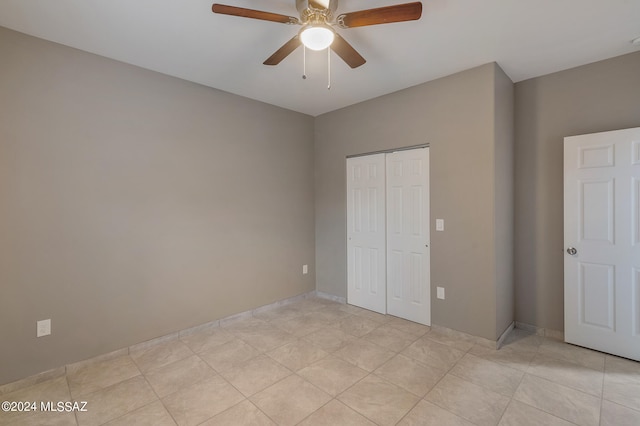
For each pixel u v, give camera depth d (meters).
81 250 2.45
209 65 2.72
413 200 3.30
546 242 2.97
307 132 4.17
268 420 1.86
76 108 2.42
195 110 3.09
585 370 2.35
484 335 2.77
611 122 2.63
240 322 3.37
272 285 3.78
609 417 1.84
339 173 3.96
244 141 3.49
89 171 2.48
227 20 2.07
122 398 2.07
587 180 2.66
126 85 2.66
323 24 1.73
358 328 3.18
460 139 2.87
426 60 2.64
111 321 2.60
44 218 2.29
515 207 3.13
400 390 2.13
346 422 1.83
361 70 2.83
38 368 2.26
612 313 2.56
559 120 2.88
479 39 2.32
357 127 3.71
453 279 2.96
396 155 3.42
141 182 2.75
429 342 2.85
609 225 2.56
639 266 2.44
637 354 2.46
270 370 2.40
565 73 2.84
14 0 1.84
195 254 3.11
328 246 4.14
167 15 2.01
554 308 2.94
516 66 2.77
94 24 2.11
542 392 2.09
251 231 3.57
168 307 2.92
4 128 2.13
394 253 3.48
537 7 1.94
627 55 2.55
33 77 2.24
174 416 1.89
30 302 2.24
